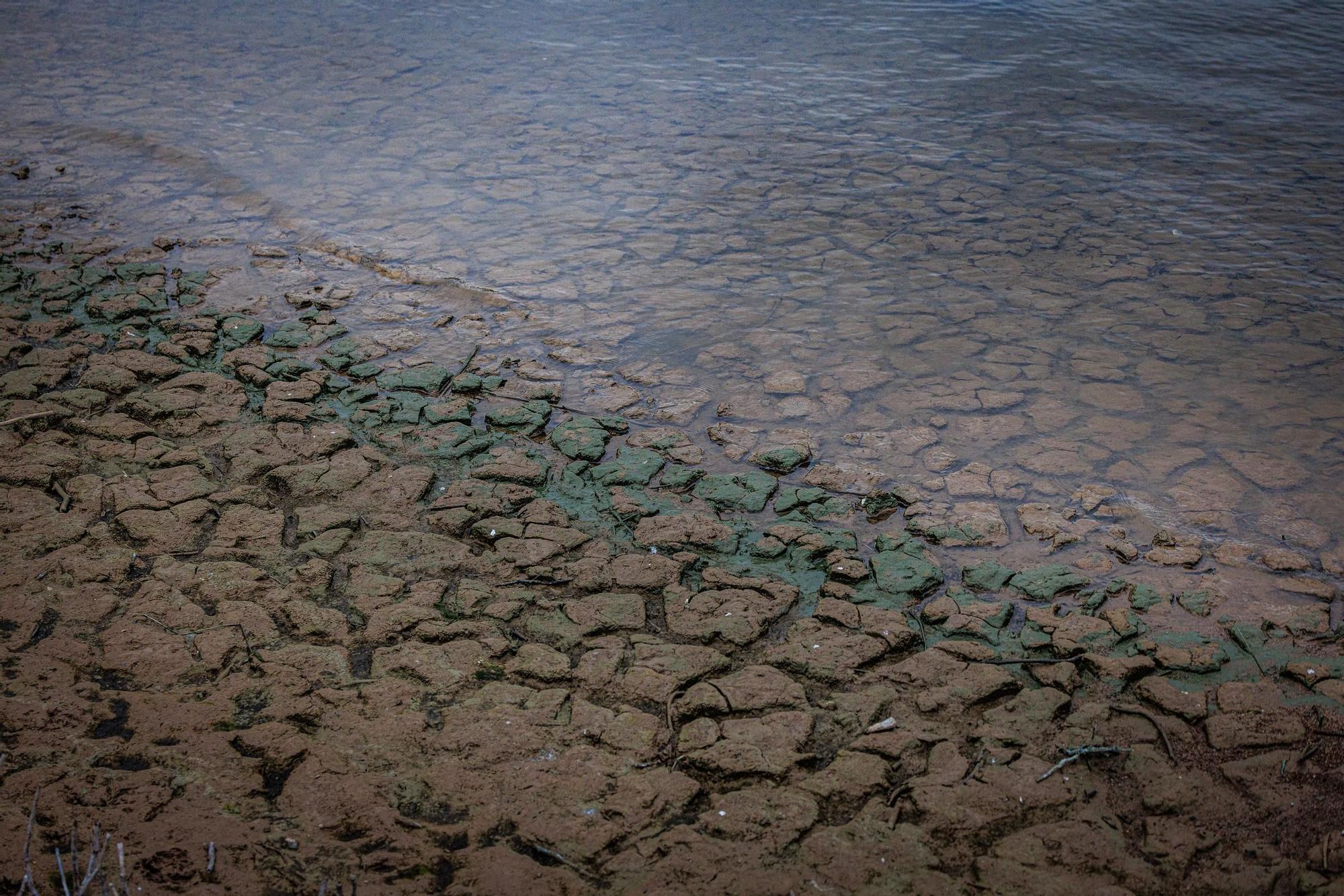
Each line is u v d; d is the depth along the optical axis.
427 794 2.85
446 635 3.49
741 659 3.43
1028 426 4.89
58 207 7.28
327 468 4.45
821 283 6.30
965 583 3.84
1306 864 2.64
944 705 3.21
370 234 6.95
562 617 3.60
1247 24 11.00
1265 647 3.48
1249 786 2.90
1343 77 9.62
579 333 5.74
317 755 2.97
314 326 5.74
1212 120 8.77
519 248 6.76
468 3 12.39
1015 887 2.57
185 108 9.20
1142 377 5.27
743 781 2.94
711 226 7.07
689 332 5.77
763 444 4.75
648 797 2.85
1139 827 2.77
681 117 9.03
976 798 2.85
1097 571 3.90
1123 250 6.65
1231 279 6.27
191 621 3.52
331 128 8.79
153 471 4.38
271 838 2.68
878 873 2.62
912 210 7.26
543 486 4.40
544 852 2.68
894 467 4.59
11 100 9.35
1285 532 4.12
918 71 10.02
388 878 2.58
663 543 4.04
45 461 4.40
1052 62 10.14
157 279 6.22
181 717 3.10
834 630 3.54
